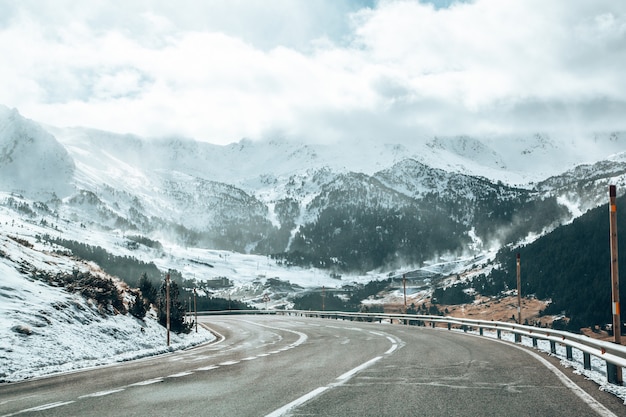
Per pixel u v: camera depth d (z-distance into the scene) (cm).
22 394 998
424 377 1155
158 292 3912
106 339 2194
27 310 2052
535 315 16938
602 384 1033
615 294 1123
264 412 762
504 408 794
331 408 792
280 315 8975
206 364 1534
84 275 2950
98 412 781
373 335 3009
